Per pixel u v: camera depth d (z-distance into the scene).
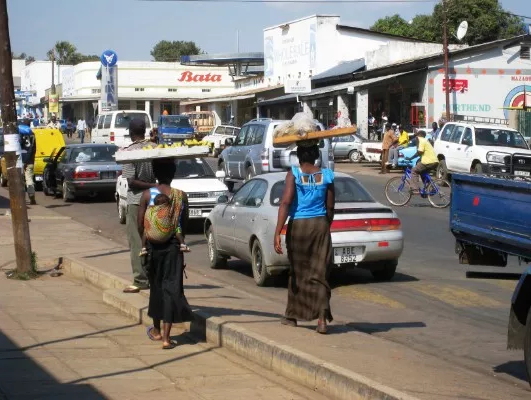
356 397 5.87
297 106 47.44
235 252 12.42
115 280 10.95
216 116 62.31
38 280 12.28
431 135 32.38
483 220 8.33
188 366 7.34
